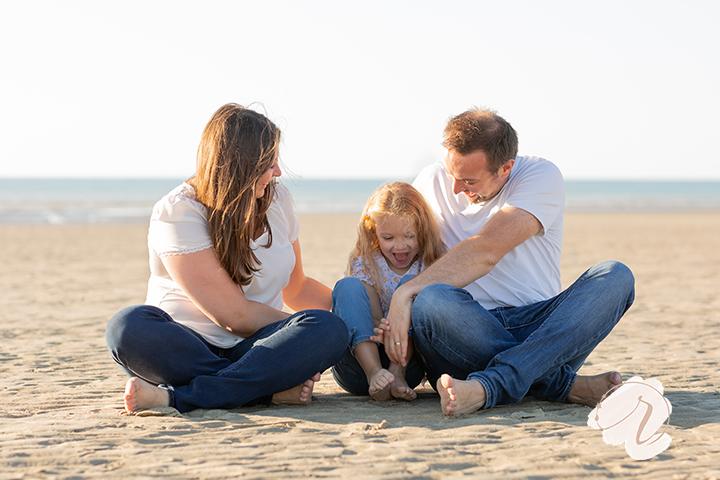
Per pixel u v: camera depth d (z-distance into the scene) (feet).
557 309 11.81
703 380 14.79
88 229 71.97
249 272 12.12
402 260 13.03
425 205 12.81
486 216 12.84
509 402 11.78
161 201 12.04
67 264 42.47
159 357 11.56
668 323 23.13
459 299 11.79
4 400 13.10
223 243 11.82
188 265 11.83
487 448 9.96
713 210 132.46
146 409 11.54
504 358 11.60
